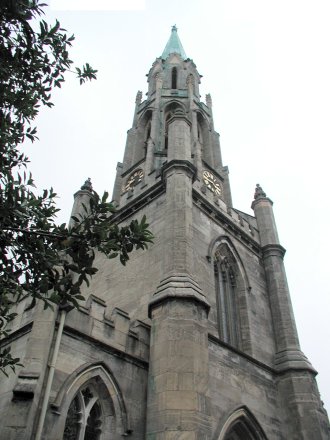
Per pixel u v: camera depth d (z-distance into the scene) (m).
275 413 22.62
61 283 9.29
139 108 46.94
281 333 26.88
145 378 18.39
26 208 8.84
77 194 31.09
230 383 20.78
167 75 49.78
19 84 10.52
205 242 26.28
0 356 10.40
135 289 23.83
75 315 17.20
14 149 10.59
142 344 19.38
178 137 28.41
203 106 46.44
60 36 10.56
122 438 16.16
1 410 13.97
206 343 18.50
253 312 26.73
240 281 27.88
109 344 17.73
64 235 9.14
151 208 27.42
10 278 9.10
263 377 23.41
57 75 10.87
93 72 11.48
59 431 14.20
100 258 29.17
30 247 8.93
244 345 24.91
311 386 23.53
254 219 34.75
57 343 15.52
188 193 25.12
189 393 16.28
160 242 24.28
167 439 15.17
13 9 9.35
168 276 20.61
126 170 39.00
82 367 16.08
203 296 20.05
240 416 20.19
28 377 14.09
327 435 22.22
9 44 9.91
